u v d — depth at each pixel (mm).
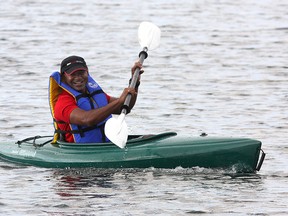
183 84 42094
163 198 23000
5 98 38375
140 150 26172
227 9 73062
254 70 46281
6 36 57781
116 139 25375
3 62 48156
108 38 57781
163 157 25953
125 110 25750
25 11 70500
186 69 46469
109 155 26250
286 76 44562
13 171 26328
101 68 46781
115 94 40344
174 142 26266
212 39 57469
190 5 75375
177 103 37531
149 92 39938
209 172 25859
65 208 22141
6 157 27969
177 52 52188
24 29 61031
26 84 41844
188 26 63406
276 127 32875
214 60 49500
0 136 31625
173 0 78750
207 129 32719
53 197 23188
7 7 72688
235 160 25844
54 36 58188
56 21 65062
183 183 24531
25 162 27328
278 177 25359
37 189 24047
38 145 27734
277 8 73812
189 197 23078
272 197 23125
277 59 49938
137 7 73625
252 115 35125
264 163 27141
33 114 35250
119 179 25000
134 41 56719
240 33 60219
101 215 21547
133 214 21594
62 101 26703
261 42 56406
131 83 26250
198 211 21844
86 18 66875
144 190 23797
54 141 27703
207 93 39875
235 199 22922
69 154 26672
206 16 68688
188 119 34500
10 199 23016
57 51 52344
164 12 70688
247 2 77688
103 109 26016
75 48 53625
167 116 35062
